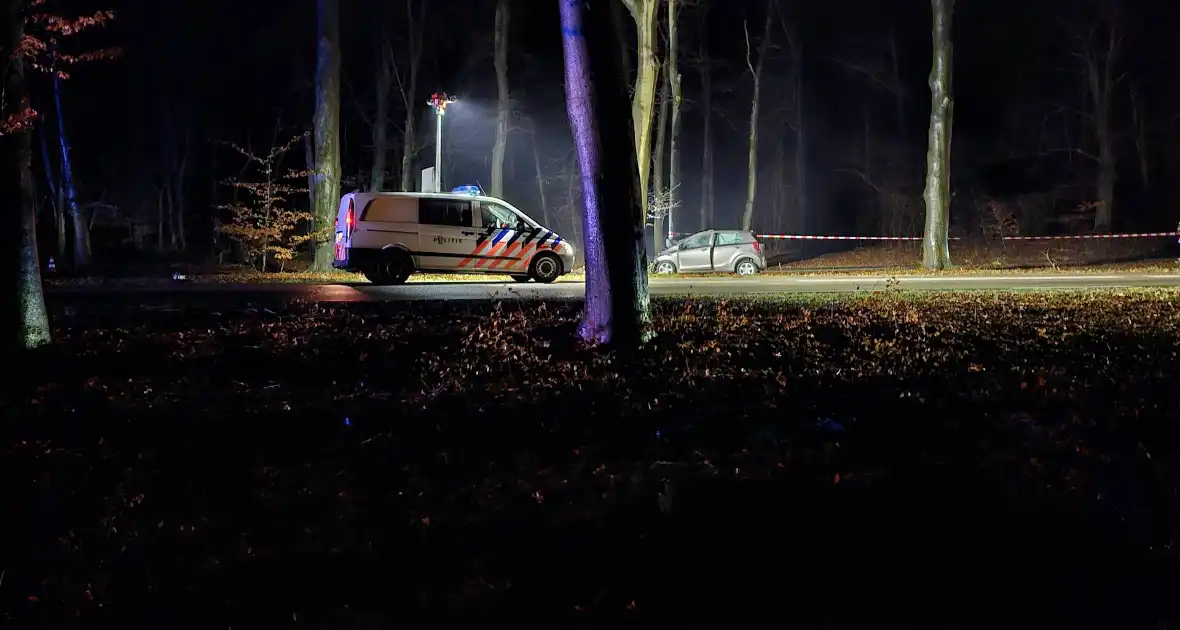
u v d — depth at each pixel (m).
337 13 25.16
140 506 4.96
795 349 9.53
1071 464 5.61
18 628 3.65
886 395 7.43
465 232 19.31
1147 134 41.53
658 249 35.81
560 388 7.75
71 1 22.88
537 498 5.06
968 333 10.69
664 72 36.09
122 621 3.69
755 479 5.39
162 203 57.97
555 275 19.97
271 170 27.62
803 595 3.89
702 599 3.85
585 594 3.89
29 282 9.05
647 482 5.34
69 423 6.61
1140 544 4.38
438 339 10.10
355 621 3.66
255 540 4.48
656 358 8.96
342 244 19.06
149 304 13.66
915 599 3.86
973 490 5.18
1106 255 34.19
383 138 39.31
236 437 6.26
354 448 6.02
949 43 26.09
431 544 4.41
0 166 8.75
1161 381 7.92
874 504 4.97
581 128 9.17
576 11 8.94
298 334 10.43
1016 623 3.66
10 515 4.83
